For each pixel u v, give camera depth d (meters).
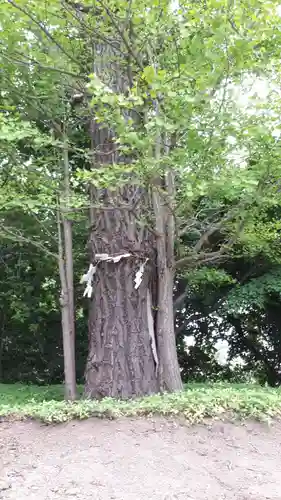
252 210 6.66
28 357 13.23
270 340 13.19
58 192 7.01
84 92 6.49
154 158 5.07
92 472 4.14
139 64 5.61
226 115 4.91
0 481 4.05
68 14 5.90
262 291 9.77
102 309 6.58
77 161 9.09
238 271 11.45
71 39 6.92
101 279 6.66
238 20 4.80
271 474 4.19
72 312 7.62
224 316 12.40
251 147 5.77
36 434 5.00
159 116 5.07
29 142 7.77
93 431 4.86
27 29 6.30
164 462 4.30
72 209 6.72
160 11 5.32
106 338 6.45
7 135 6.03
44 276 11.47
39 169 7.44
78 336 12.02
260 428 4.94
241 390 5.95
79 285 10.49
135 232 6.65
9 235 7.68
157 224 6.51
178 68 5.38
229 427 4.91
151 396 5.74
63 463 4.32
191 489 3.92
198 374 13.56
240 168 6.04
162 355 6.52
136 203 5.99
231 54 4.87
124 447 4.53
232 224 7.61
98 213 6.79
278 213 10.03
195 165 5.43
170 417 5.00
